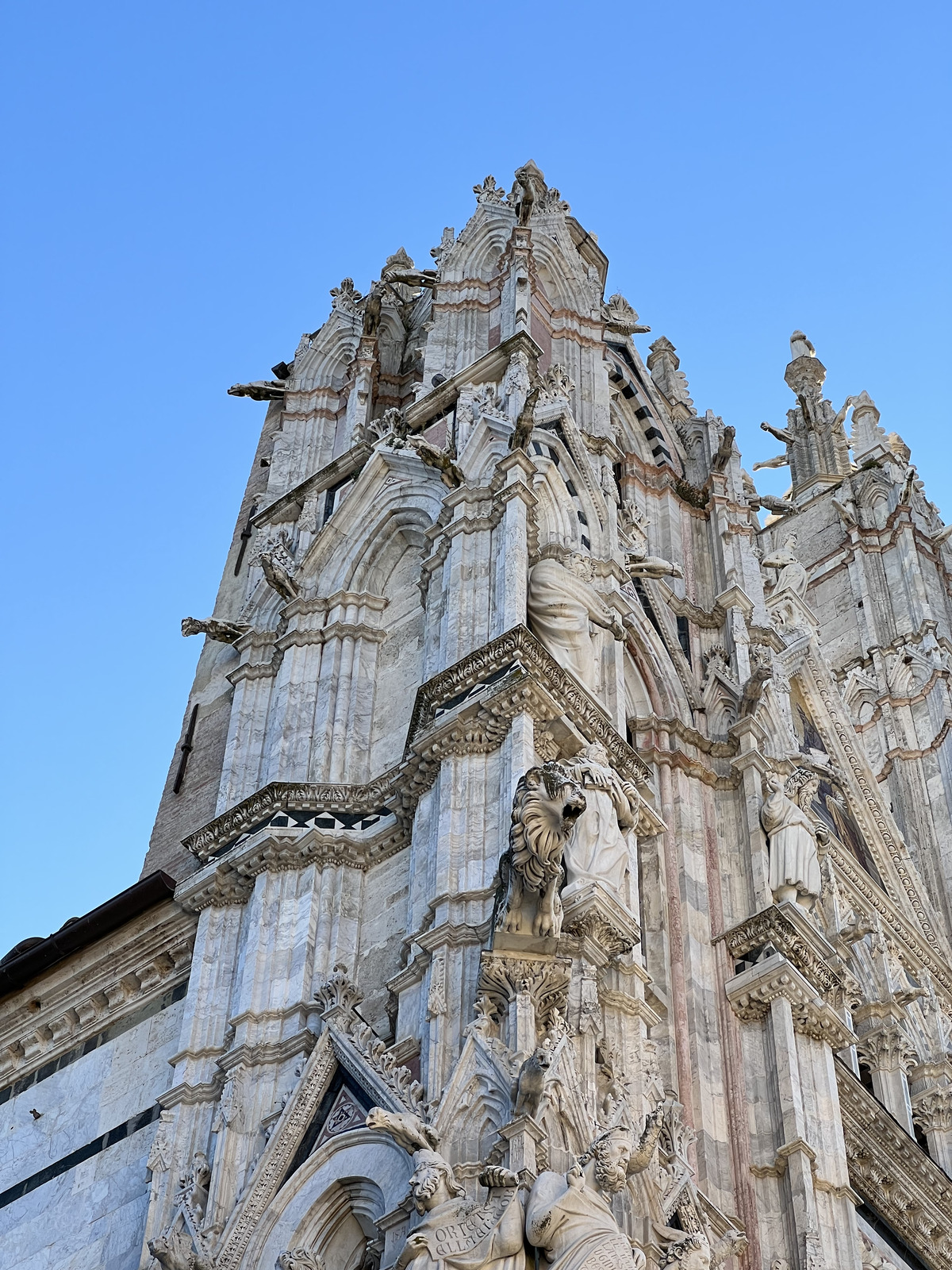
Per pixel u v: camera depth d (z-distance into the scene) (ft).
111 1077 92.48
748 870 102.53
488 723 86.53
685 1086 89.04
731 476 133.80
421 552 105.50
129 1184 86.33
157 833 105.19
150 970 95.20
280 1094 82.12
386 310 132.46
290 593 106.42
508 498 98.02
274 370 134.10
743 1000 94.17
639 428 133.80
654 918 96.89
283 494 119.85
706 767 107.76
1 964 98.89
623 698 97.76
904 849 135.85
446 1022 76.43
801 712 135.85
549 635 94.27
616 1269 61.31
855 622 183.62
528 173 132.46
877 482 197.47
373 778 95.55
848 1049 101.30
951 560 195.21
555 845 73.46
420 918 82.64
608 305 140.36
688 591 123.44
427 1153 67.00
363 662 101.96
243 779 100.42
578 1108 68.74
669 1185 74.90
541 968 73.77
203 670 114.11
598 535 107.96
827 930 104.42
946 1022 123.34
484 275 125.08
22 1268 86.43
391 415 113.50
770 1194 86.84
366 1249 72.38
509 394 107.14
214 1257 74.64
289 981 86.58
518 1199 64.03
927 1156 101.76
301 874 91.20
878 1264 91.20
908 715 167.22
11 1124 94.58
